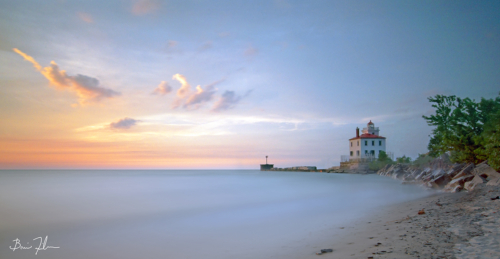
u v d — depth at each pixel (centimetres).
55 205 2433
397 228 1141
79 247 1134
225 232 1328
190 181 6806
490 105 3544
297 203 2403
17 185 5191
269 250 986
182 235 1289
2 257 1033
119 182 6378
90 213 2000
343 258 786
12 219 1789
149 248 1088
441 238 890
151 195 3309
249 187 4591
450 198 1973
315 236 1159
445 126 4488
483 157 3334
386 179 6144
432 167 4675
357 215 1664
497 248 733
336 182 5475
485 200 1544
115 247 1120
